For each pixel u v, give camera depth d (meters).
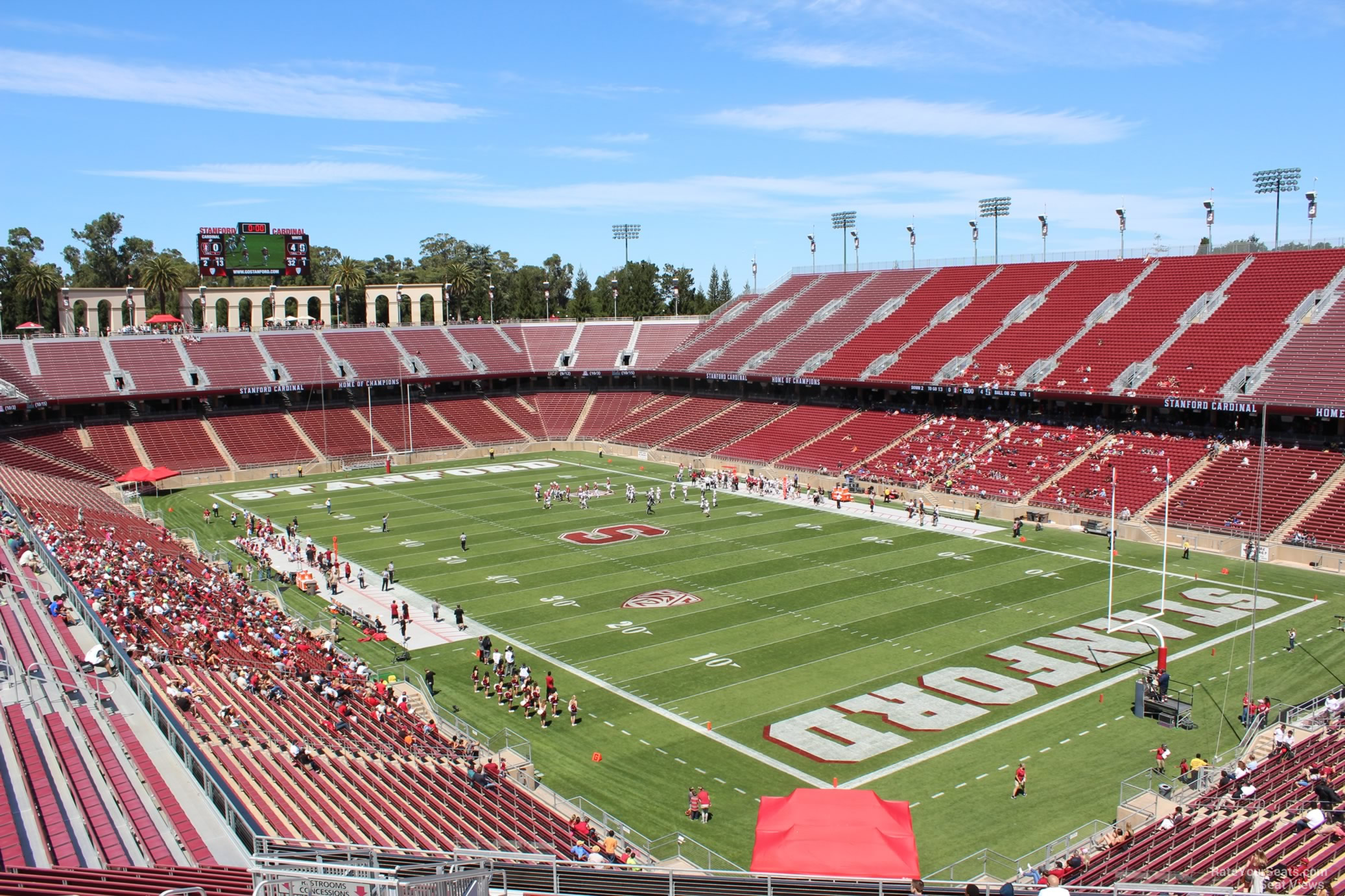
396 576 55.81
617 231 132.62
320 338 108.19
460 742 33.00
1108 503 66.00
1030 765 32.06
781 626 46.25
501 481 87.06
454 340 115.75
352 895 14.55
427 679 39.97
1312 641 43.19
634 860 25.95
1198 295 79.69
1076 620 46.62
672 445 98.62
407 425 102.62
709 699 37.97
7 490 62.09
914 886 17.42
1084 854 25.53
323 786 27.16
